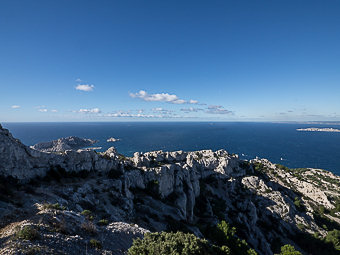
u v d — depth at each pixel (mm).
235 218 74000
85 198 35281
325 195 107875
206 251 20547
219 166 104188
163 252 17172
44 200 27375
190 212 66062
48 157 41156
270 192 97188
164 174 65500
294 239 78250
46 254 14758
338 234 76812
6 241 15289
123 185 50062
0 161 29875
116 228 25750
